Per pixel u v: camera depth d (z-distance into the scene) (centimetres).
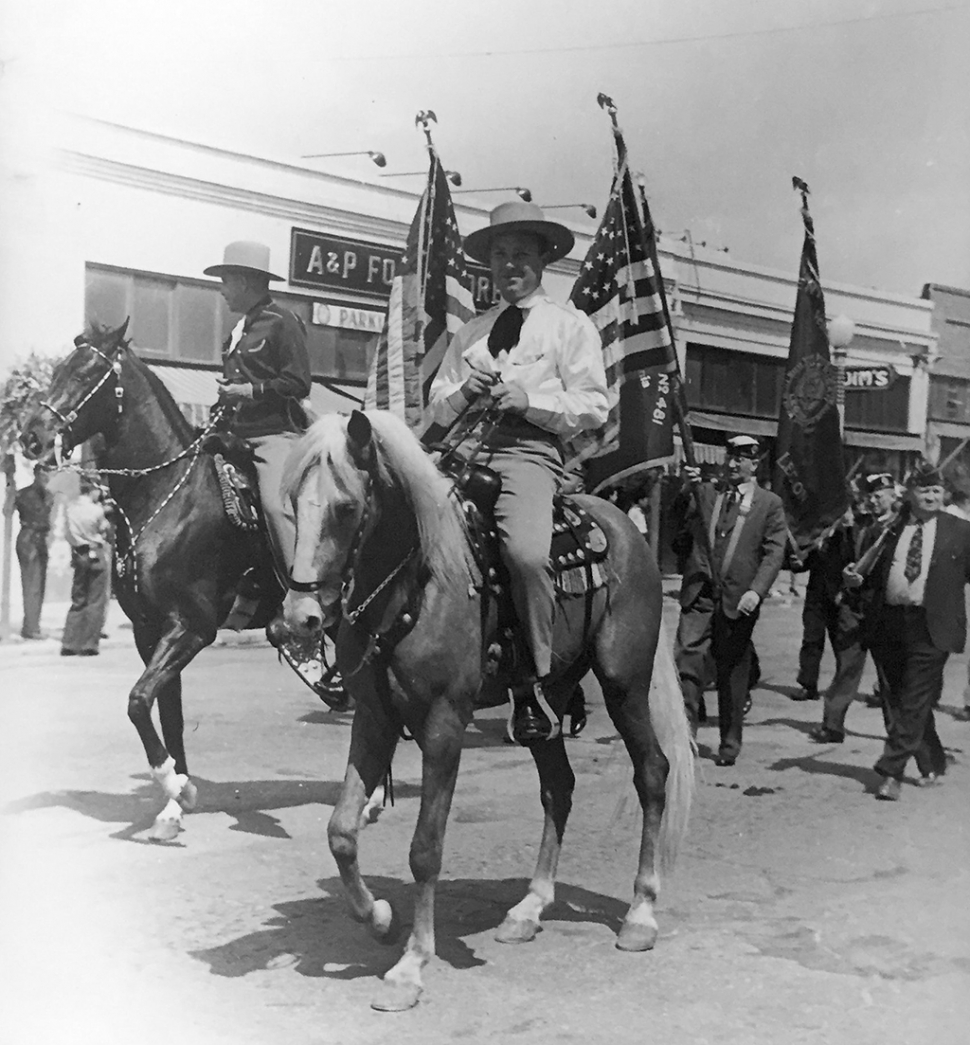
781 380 1681
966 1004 345
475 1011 332
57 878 437
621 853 496
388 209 1447
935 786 646
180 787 500
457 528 357
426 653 346
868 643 627
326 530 323
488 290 1299
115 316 1255
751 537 678
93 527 1041
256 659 1073
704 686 803
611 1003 341
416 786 612
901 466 1611
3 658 1005
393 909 414
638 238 775
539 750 416
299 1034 314
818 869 480
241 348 549
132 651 1083
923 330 1645
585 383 398
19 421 1041
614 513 434
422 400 895
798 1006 342
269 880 445
